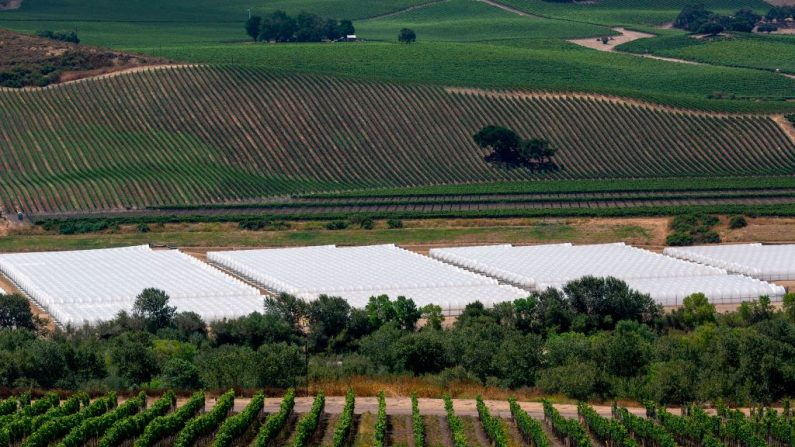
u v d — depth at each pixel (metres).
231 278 194.38
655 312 163.00
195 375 124.00
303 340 150.38
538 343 134.88
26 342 135.50
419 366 133.62
